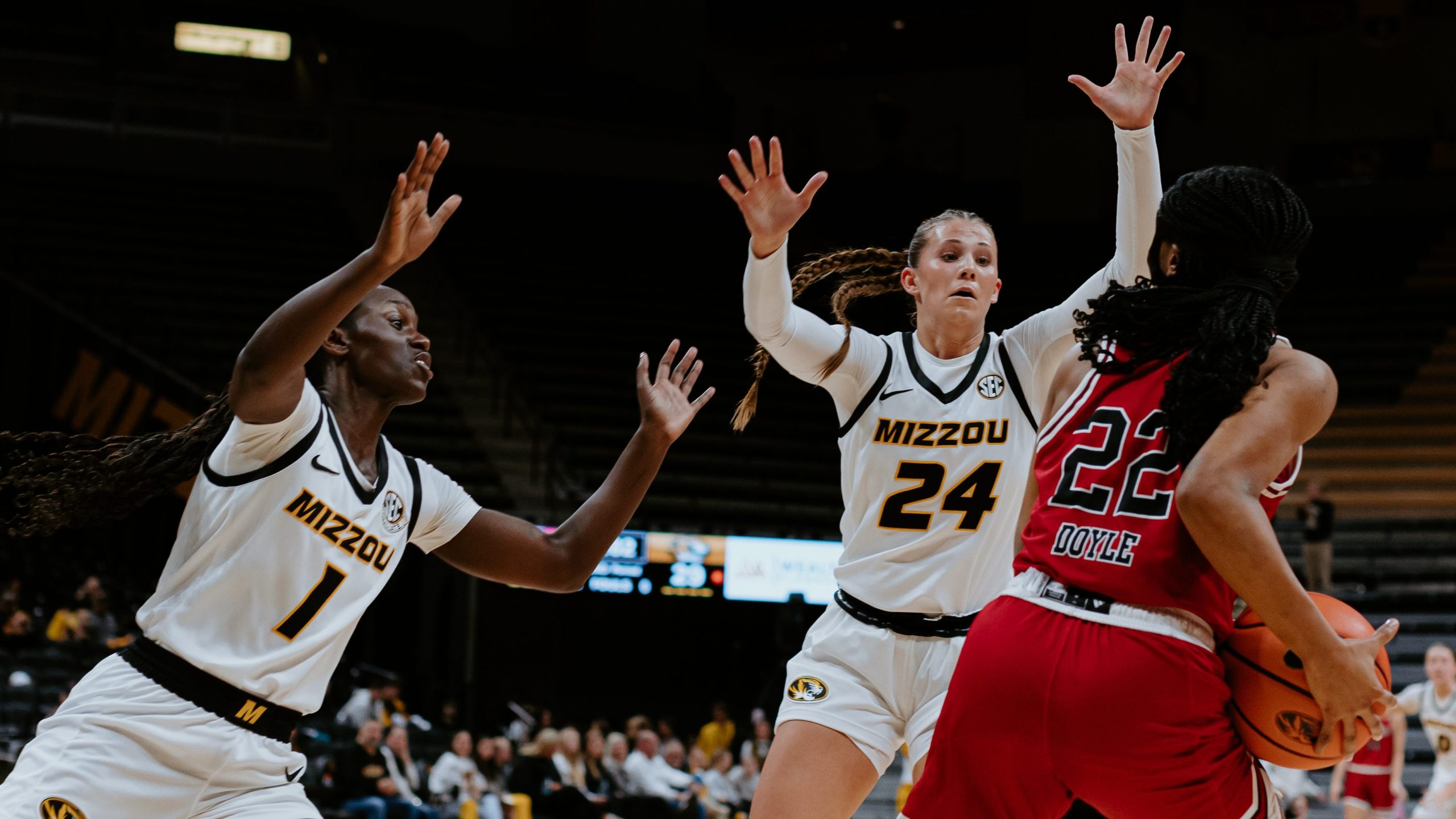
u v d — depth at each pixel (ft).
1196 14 77.61
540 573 11.76
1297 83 81.46
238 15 80.74
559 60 86.94
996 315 74.90
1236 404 7.59
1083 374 8.65
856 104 90.53
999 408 11.99
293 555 10.27
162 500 57.11
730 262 79.82
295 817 10.30
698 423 65.21
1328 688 7.28
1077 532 8.11
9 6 78.38
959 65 88.38
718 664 55.06
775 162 10.89
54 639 44.57
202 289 65.67
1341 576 56.80
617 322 71.97
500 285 73.46
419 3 85.76
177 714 9.99
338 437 10.59
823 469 63.52
